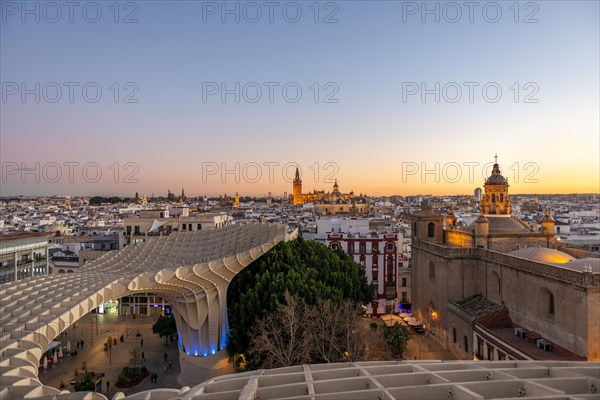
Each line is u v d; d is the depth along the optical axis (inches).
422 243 2942.9
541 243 2655.0
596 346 1615.4
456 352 2402.8
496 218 2856.8
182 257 2578.7
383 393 885.2
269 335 1886.1
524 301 2033.7
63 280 1820.9
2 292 1592.0
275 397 931.3
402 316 3245.6
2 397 845.8
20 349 1117.7
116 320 3408.0
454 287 2512.3
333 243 3523.6
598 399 825.5
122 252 2645.2
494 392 927.0
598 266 1855.3
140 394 933.8
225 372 2240.4
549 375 1030.4
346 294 2374.5
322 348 1871.3
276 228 2593.5
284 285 2066.9
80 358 2566.4
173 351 2689.5
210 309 2215.8
